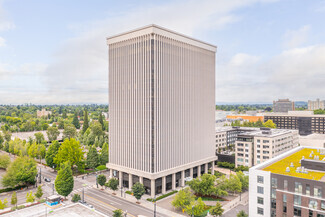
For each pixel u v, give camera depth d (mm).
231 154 172125
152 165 107625
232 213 91188
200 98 134375
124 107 118938
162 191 112625
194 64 130375
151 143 107625
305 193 66062
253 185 74562
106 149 156875
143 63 110625
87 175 138250
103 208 95938
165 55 113438
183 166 121562
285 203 69062
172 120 117125
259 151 148250
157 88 109375
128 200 104375
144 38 110312
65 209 80688
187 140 125938
